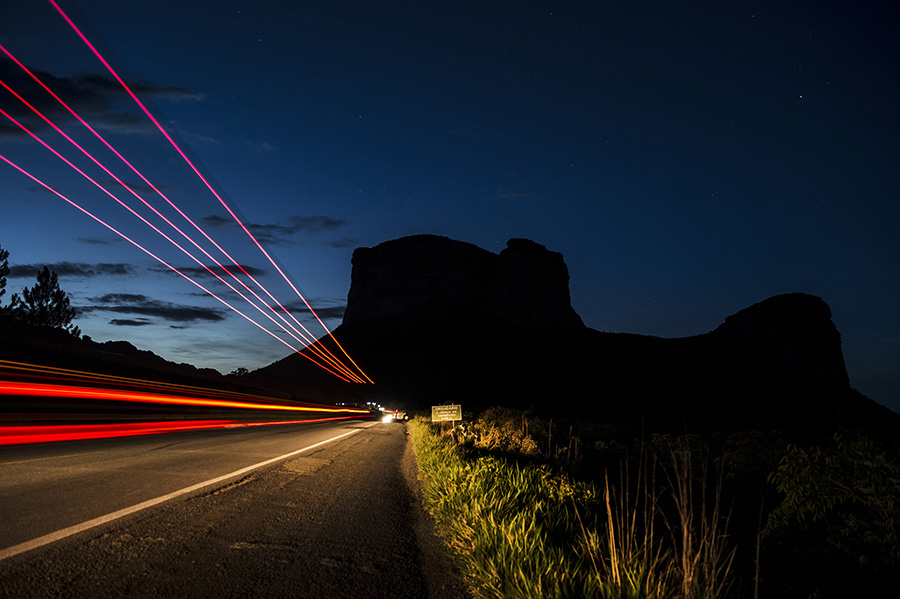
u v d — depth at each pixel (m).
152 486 7.19
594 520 5.73
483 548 4.62
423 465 11.75
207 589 3.72
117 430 16.50
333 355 137.62
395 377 110.81
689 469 3.17
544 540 4.70
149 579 3.78
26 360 26.53
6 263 38.19
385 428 34.81
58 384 25.00
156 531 5.01
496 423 24.41
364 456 14.69
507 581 3.80
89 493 6.36
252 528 5.54
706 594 3.05
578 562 4.02
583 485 7.43
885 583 4.92
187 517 5.67
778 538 5.95
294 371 141.50
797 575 5.19
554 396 59.28
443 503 7.06
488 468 8.39
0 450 9.71
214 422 27.61
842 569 5.29
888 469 5.27
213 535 5.10
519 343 102.19
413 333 135.12
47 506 5.51
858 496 5.42
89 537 4.57
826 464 5.59
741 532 7.29
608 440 19.64
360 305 173.62
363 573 4.44
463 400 63.94
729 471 11.45
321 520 6.25
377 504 7.65
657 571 3.81
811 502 5.62
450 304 160.12
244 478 8.64
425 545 5.59
